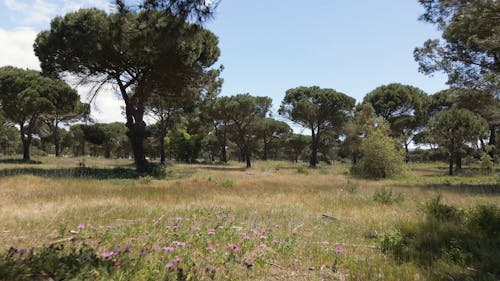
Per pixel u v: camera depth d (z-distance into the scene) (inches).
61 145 2564.0
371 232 239.0
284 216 282.7
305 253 177.5
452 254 177.5
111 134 2113.7
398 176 859.4
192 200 350.9
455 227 234.2
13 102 1147.9
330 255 175.2
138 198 340.8
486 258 173.0
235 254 164.9
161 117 1334.9
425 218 276.4
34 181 458.9
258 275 142.4
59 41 682.2
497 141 1194.0
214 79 880.3
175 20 209.8
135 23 234.2
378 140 880.3
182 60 702.5
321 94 1435.8
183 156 1627.7
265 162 1963.6
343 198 413.1
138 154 799.1
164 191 409.1
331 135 1692.9
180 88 816.3
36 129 1758.1
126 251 141.8
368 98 1626.5
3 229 192.9
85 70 765.9
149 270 127.6
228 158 2827.3
